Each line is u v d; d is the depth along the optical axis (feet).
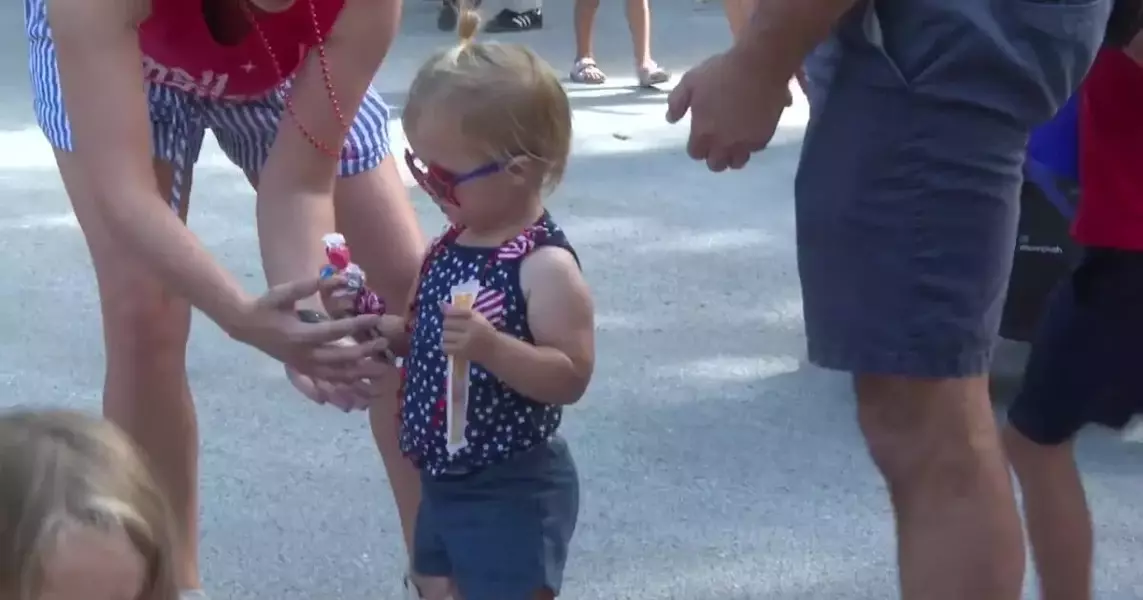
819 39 6.74
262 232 8.31
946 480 6.97
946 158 6.53
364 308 7.81
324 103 8.21
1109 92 8.28
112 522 4.86
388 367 7.82
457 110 7.48
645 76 28.63
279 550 10.58
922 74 6.47
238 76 8.27
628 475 11.78
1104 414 8.52
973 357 6.77
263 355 14.38
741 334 15.03
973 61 6.40
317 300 8.07
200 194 20.39
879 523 10.98
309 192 8.41
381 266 9.18
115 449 5.17
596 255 17.67
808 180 6.94
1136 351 8.34
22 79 29.19
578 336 7.66
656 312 15.65
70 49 7.36
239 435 12.57
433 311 7.80
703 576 10.18
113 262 8.52
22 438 5.08
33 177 21.48
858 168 6.68
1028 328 12.73
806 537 10.76
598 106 26.99
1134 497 11.30
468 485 7.82
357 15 8.07
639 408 13.12
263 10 7.88
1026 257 12.53
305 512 11.19
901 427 7.01
